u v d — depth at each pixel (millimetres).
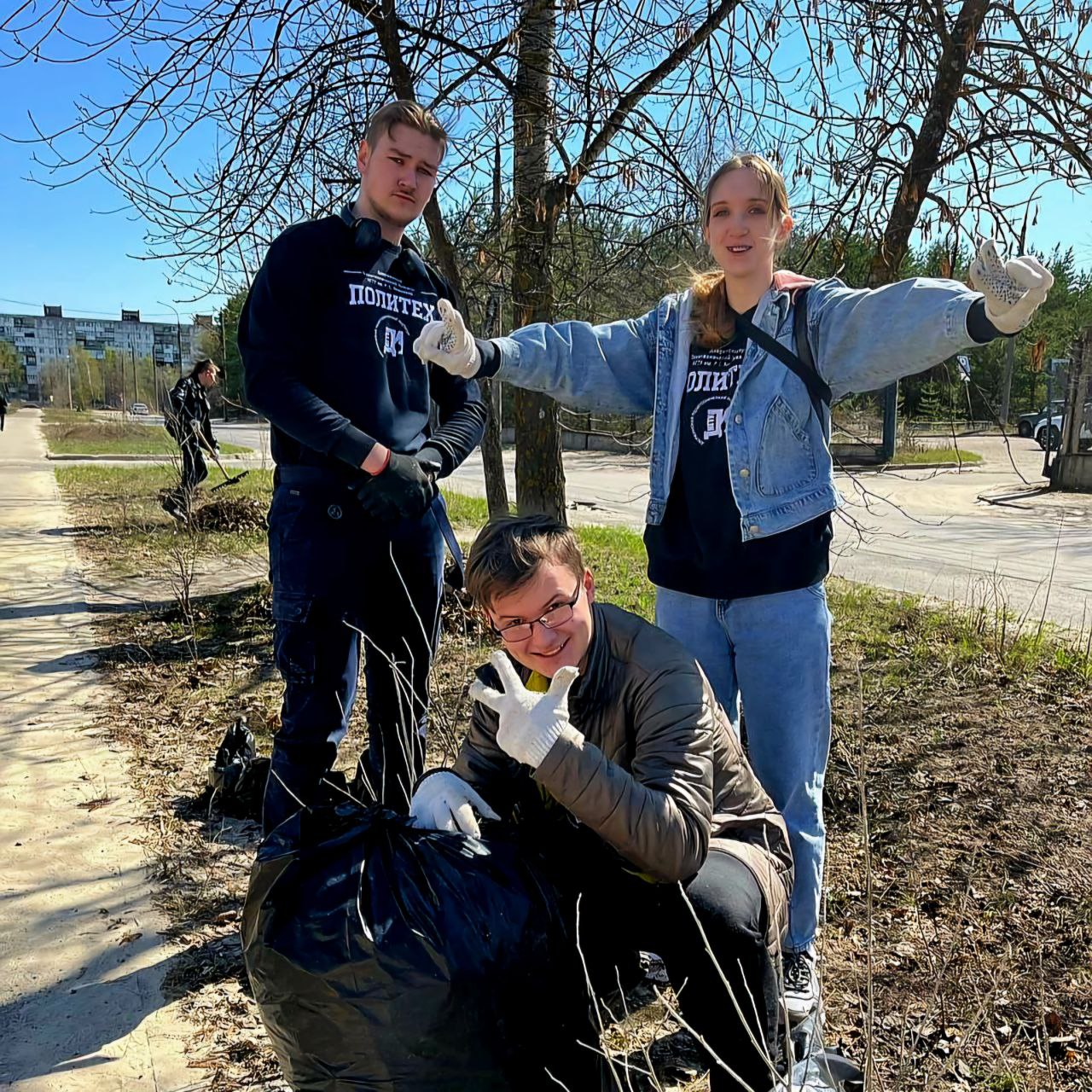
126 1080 2008
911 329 1896
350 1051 1459
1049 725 4281
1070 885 2855
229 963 2439
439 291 2863
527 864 1622
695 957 1678
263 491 12016
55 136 4730
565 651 1714
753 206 2076
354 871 1519
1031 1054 2109
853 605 6738
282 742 2561
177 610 6379
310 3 4832
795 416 2102
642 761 1696
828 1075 1731
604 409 2461
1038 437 26516
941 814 3357
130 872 2910
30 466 20281
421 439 2705
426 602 2752
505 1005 1486
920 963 2453
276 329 2422
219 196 5289
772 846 1883
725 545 2162
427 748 3572
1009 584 8141
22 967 2410
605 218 5543
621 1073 2027
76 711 4402
